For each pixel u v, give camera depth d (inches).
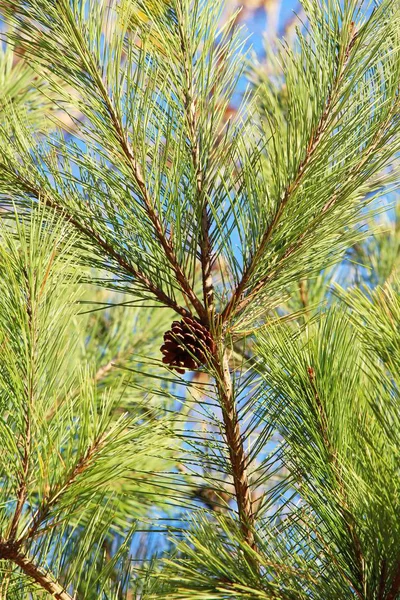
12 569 51.2
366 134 53.6
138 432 52.2
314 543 49.6
